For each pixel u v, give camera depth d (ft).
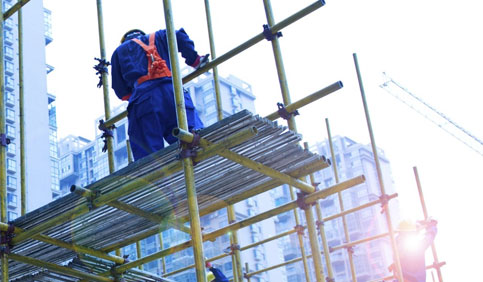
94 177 207.31
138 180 15.80
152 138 17.81
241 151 16.07
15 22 157.48
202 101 200.64
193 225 14.16
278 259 208.33
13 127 142.20
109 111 23.40
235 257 25.58
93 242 20.10
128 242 20.61
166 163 15.39
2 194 18.71
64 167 214.28
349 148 236.43
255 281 190.49
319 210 25.39
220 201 19.30
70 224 18.45
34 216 17.48
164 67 18.74
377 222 225.56
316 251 18.10
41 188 142.61
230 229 20.11
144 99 18.10
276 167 17.49
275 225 218.38
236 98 203.00
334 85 18.56
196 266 13.83
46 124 152.66
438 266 33.55
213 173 16.93
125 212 18.38
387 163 253.24
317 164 17.69
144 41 19.57
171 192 17.65
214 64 20.61
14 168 137.28
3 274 17.79
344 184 18.03
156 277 22.36
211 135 14.94
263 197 209.67
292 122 19.20
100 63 23.88
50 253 20.34
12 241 18.08
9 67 149.18
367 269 216.33
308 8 20.16
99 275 21.43
